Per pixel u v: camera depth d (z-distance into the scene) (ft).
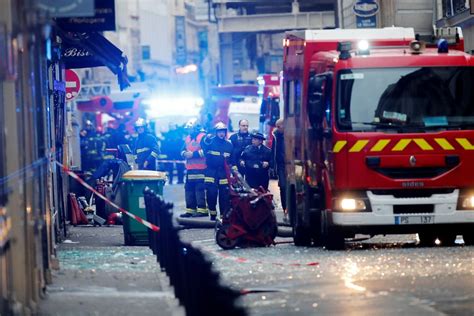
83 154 298.97
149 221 134.92
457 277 94.43
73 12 87.61
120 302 87.15
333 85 124.47
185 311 74.28
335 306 81.00
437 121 124.26
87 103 398.62
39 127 95.55
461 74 125.29
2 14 73.51
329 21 479.82
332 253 120.98
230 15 498.69
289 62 147.64
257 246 134.72
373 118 123.85
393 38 136.87
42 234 96.99
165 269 105.50
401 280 93.81
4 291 73.15
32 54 87.30
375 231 124.67
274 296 87.40
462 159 123.95
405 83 124.57
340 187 123.44
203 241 146.72
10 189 77.71
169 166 314.14
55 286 97.86
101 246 143.13
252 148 169.17
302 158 135.44
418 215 123.75
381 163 123.24
